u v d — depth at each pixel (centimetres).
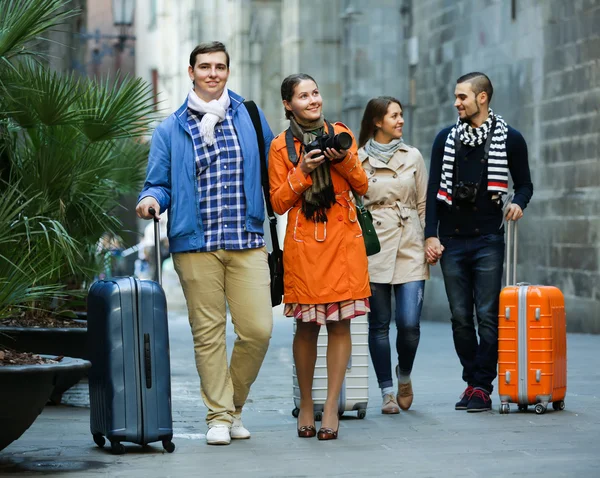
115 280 813
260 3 5459
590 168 2094
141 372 795
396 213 1002
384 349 996
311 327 860
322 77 4344
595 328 2055
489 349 986
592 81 2086
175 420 986
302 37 4331
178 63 6756
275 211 849
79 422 976
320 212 834
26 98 980
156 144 845
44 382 712
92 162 1073
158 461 765
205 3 6431
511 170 1006
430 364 1484
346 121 3362
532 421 921
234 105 854
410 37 3206
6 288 759
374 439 845
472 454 772
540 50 2292
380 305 996
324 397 961
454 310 1006
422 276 1002
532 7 2327
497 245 990
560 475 691
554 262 2222
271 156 852
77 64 3159
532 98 2336
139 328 797
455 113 2855
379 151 1011
